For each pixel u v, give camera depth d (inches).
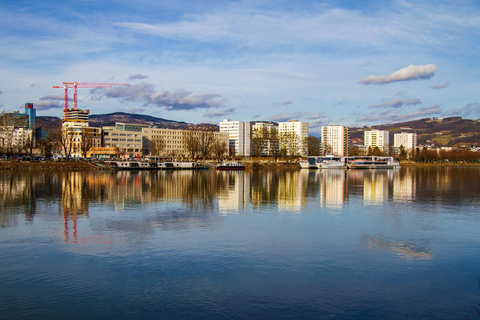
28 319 880.9
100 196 2942.9
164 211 2235.5
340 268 1218.0
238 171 7805.1
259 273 1165.7
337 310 932.6
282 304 960.3
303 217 2064.5
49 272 1164.5
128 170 7411.4
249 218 2021.4
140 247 1430.9
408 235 1659.7
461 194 3280.0
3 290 1033.5
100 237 1581.0
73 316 895.1
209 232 1681.8
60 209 2289.6
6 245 1453.0
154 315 900.6
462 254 1382.9
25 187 3622.0
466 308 952.9
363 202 2704.2
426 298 1007.0
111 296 998.4
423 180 5177.2
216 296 1000.9
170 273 1160.8
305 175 6422.2
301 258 1315.2
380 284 1093.1
